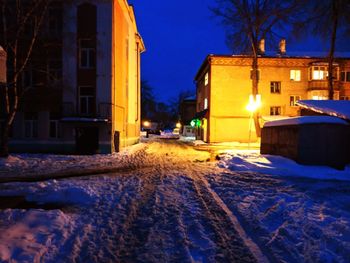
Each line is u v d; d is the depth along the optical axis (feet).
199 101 155.33
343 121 49.44
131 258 15.29
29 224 19.67
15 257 14.71
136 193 29.96
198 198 27.94
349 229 17.99
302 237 17.62
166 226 20.12
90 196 27.99
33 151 76.38
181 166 50.78
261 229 19.33
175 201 26.78
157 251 16.07
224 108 117.39
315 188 32.37
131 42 105.29
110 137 75.15
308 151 48.60
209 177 39.58
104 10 75.87
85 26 75.77
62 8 75.41
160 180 37.29
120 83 84.23
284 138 54.60
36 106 76.18
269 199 26.94
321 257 14.85
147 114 299.99
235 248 16.38
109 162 56.70
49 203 26.14
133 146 99.91
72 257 15.34
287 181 36.86
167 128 369.50
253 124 116.98
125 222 20.95
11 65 74.95
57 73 76.48
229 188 32.24
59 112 76.54
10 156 61.16
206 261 14.82
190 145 106.83
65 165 52.39
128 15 97.35
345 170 47.01
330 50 85.71
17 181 37.24
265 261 14.76
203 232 18.89
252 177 39.68
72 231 19.08
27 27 74.79
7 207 24.23
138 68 124.36
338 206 24.21
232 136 117.29
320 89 115.44
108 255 15.64
